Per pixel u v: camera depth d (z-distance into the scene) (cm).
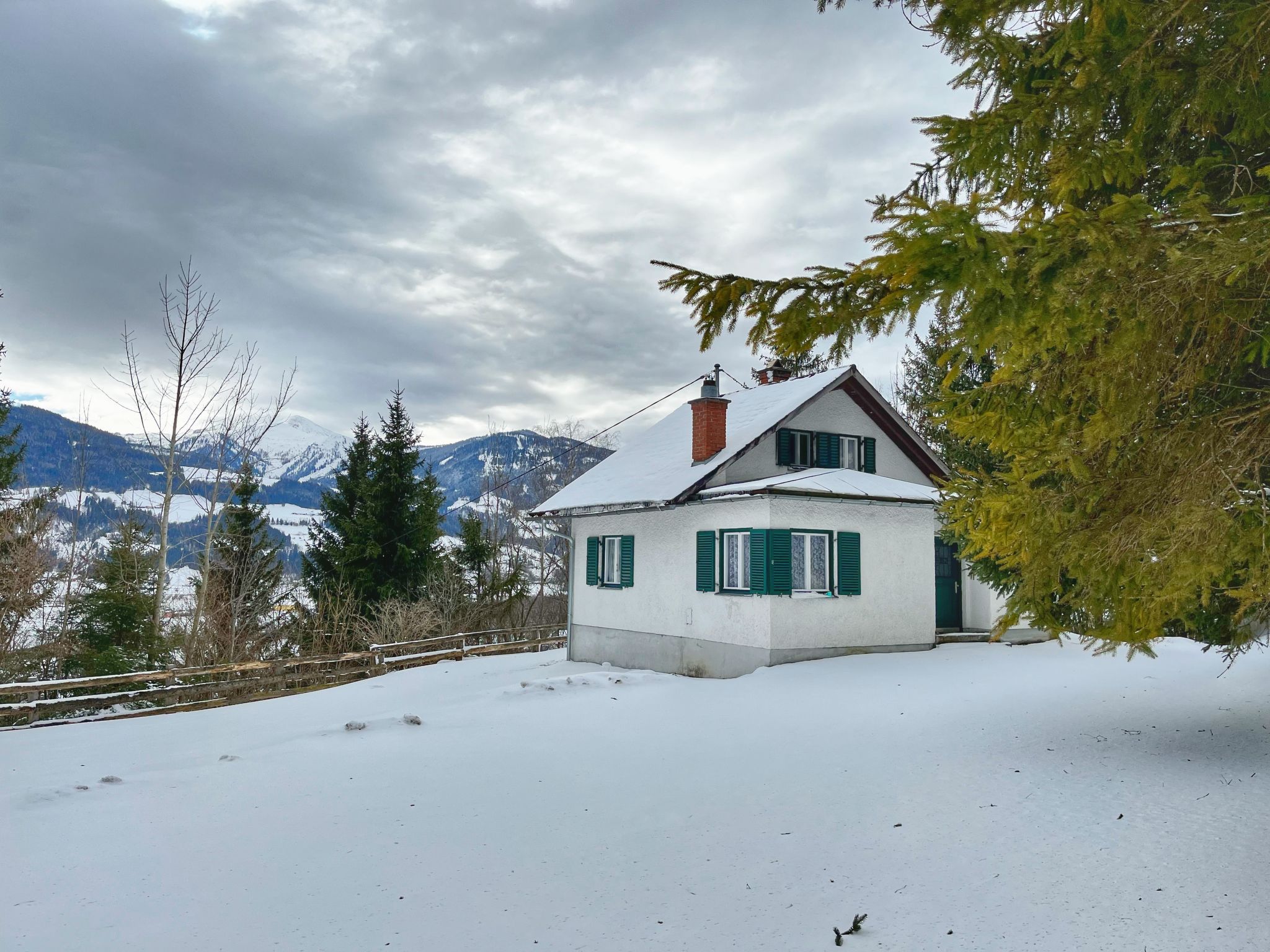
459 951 441
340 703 1559
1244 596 446
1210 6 461
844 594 1477
